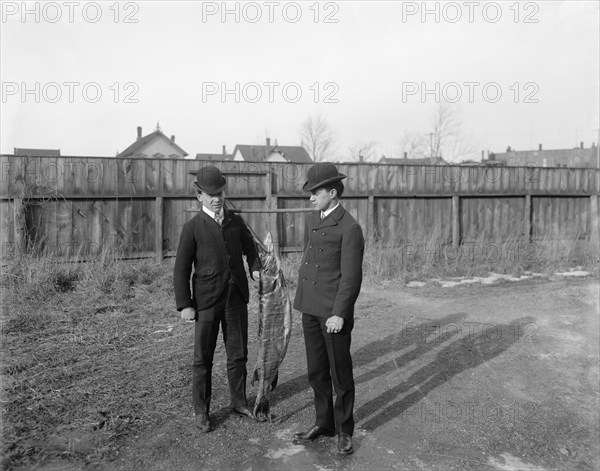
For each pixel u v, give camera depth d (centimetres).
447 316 609
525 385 400
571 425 333
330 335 300
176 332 517
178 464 279
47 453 284
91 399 355
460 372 428
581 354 470
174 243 814
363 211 927
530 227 1042
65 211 751
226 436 312
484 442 311
